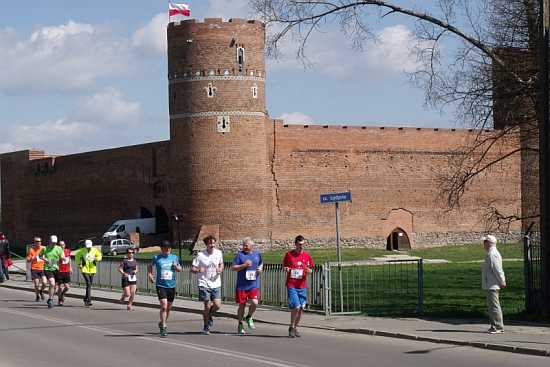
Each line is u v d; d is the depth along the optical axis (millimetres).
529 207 79938
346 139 96125
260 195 87812
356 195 96562
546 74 29312
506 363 21266
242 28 86375
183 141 87375
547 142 29312
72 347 25031
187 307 37375
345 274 48250
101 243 98188
